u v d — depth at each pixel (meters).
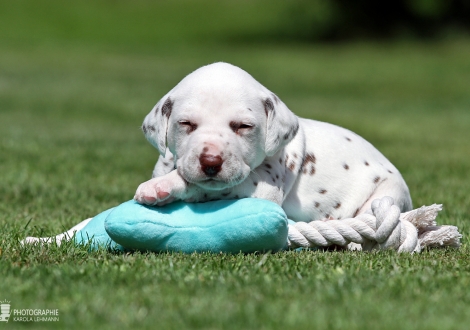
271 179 8.94
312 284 7.00
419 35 66.06
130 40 66.06
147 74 44.94
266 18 77.56
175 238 8.26
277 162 9.18
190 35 69.94
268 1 86.19
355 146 10.28
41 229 10.06
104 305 6.29
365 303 6.44
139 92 36.97
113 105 32.19
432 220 9.23
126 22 75.50
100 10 79.38
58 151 19.66
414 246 8.80
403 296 6.72
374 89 41.28
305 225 8.79
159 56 55.34
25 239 8.94
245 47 61.97
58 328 5.85
